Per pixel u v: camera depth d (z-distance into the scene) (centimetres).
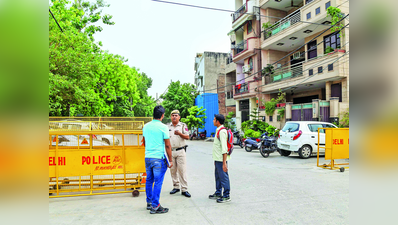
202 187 581
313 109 1366
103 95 1858
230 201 467
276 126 1725
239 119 2405
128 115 2386
